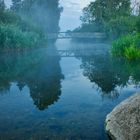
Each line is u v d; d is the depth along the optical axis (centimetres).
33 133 421
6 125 458
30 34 2434
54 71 1072
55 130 429
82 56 1761
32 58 1606
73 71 1070
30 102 606
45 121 473
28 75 973
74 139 395
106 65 1221
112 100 604
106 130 402
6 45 1972
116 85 764
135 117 378
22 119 486
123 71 1008
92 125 445
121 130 375
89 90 717
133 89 706
